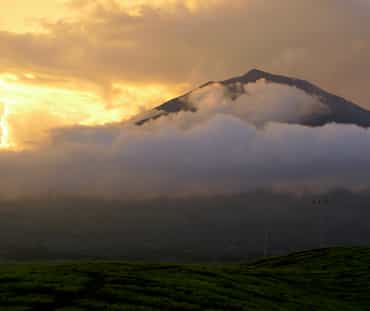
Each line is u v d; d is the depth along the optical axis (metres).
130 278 66.44
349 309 70.19
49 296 53.88
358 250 132.12
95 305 51.12
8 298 52.28
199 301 58.00
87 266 76.50
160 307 53.50
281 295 70.69
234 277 78.50
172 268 80.50
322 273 98.00
